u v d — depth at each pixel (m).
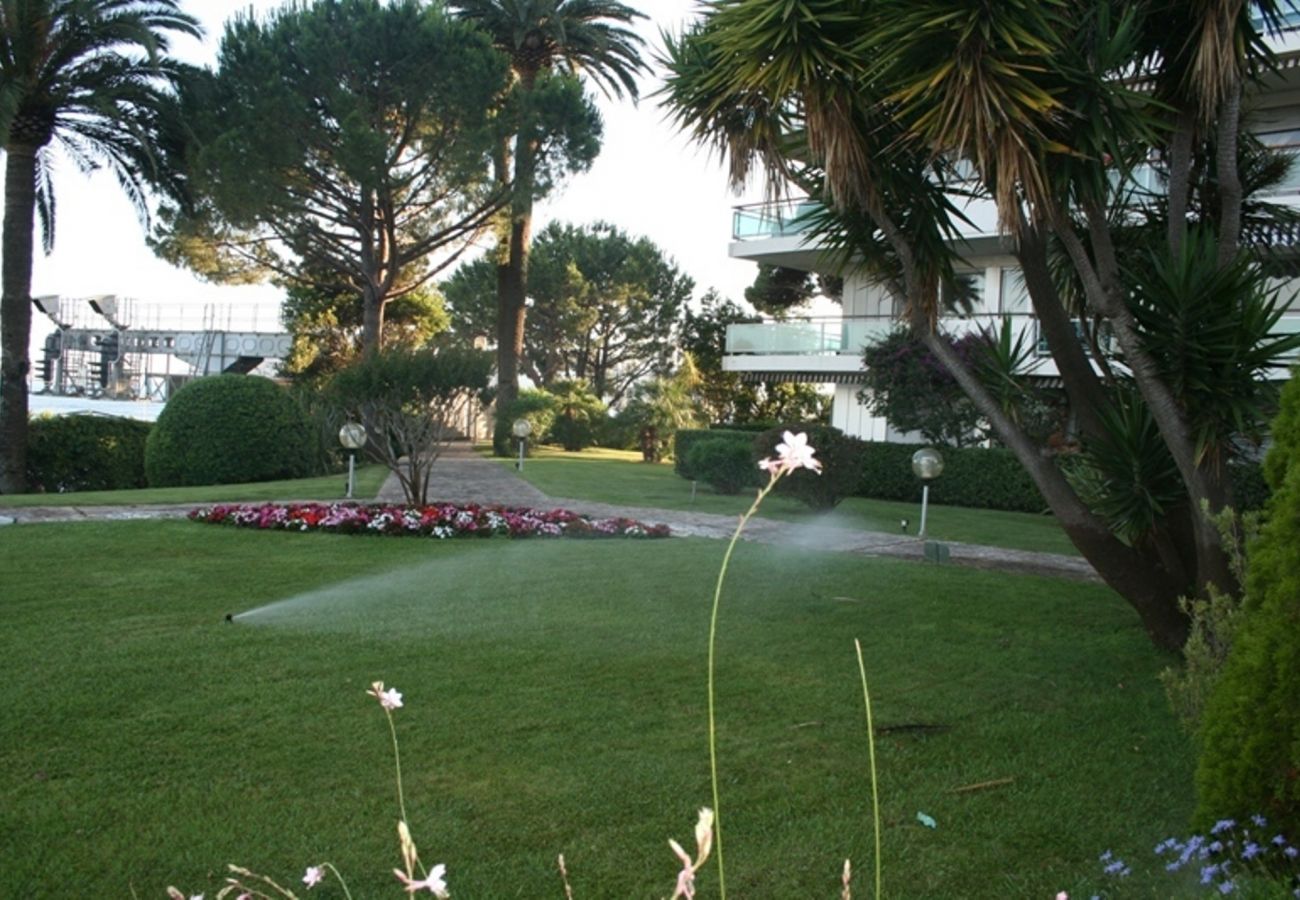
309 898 3.24
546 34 28.89
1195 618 4.45
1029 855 3.73
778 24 5.95
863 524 14.63
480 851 3.62
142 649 6.08
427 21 23.53
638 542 11.64
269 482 18.56
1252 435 5.93
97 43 19.52
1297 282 15.87
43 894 3.21
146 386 42.84
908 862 3.65
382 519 11.67
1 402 19.75
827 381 24.30
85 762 4.29
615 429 36.16
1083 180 5.70
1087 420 6.93
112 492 15.98
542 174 26.14
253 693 5.28
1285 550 3.31
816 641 6.89
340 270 26.95
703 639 6.81
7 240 19.67
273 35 23.27
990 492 18.91
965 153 5.64
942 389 19.39
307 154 24.36
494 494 17.44
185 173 22.17
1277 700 3.26
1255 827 3.26
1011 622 7.71
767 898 3.37
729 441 18.56
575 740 4.76
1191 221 7.36
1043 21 5.27
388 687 5.47
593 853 3.63
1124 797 4.29
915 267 6.68
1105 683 6.07
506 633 6.82
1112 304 6.02
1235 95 6.19
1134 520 6.71
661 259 47.12
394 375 15.78
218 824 3.74
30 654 5.89
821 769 4.52
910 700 5.61
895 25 5.43
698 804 4.09
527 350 46.00
